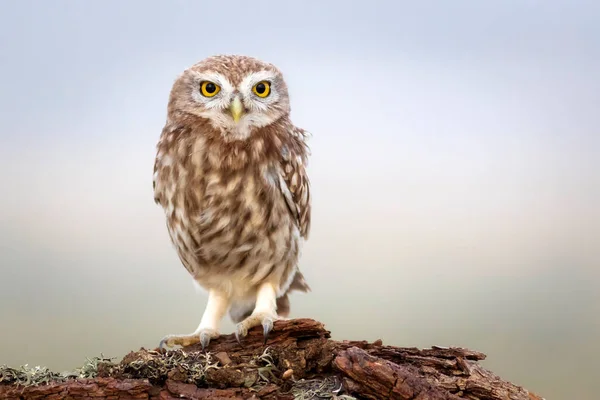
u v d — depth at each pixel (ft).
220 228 34.78
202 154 34.32
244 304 38.34
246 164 34.40
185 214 35.14
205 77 34.58
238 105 33.91
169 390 26.40
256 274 36.06
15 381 26.09
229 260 35.68
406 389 25.41
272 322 29.27
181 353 27.86
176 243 36.60
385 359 27.68
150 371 26.66
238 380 26.86
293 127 37.50
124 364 26.84
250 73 34.91
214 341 30.83
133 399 25.93
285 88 36.73
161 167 35.63
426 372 27.22
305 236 38.42
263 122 35.09
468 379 26.86
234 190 34.37
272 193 35.04
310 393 26.20
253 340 29.89
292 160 36.11
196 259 36.19
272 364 27.58
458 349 27.81
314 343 27.96
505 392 26.63
